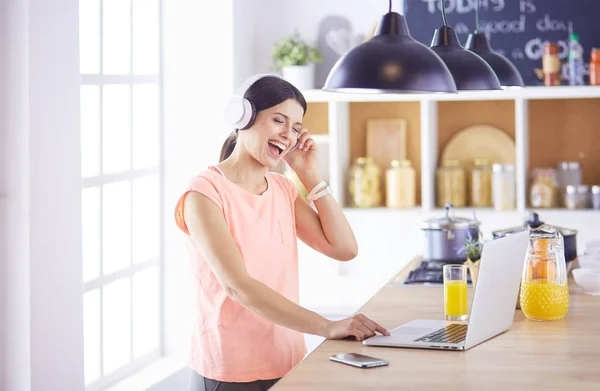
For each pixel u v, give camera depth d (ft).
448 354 6.95
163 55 13.87
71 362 9.82
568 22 14.99
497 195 14.69
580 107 15.14
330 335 7.35
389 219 15.69
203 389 7.80
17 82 8.98
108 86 12.54
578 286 10.25
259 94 7.86
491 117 15.49
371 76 7.54
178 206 7.73
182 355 13.76
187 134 13.79
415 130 15.76
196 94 13.78
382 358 6.83
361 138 15.98
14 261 9.08
